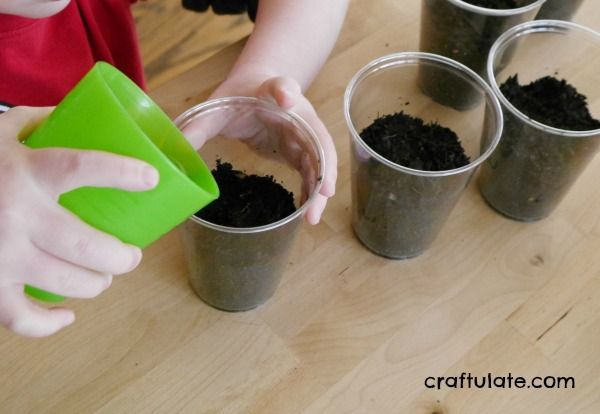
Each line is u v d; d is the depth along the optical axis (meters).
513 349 0.53
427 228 0.54
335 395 0.51
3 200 0.40
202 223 0.47
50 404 0.49
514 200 0.57
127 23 0.68
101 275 0.43
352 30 0.66
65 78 0.65
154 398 0.50
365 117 0.60
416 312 0.54
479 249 0.57
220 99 0.51
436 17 0.62
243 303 0.53
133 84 0.42
